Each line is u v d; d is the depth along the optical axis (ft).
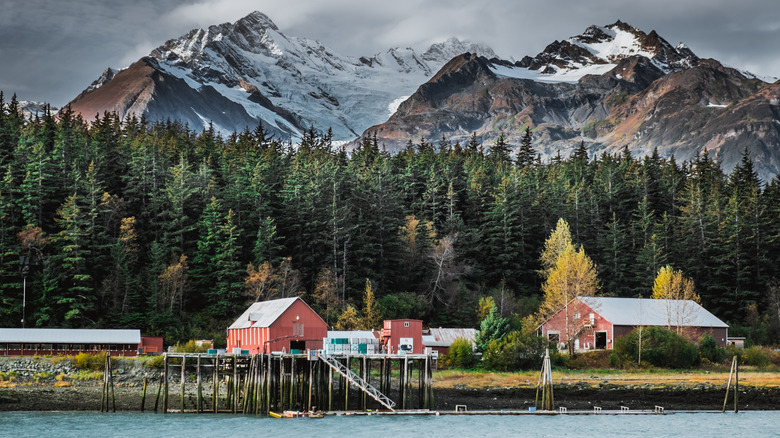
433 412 341.21
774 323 558.15
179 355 339.77
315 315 391.24
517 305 570.46
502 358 430.61
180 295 521.24
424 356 348.79
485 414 344.69
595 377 420.77
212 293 528.22
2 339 413.80
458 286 575.38
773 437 306.55
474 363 442.09
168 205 577.84
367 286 521.24
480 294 574.97
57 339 424.87
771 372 447.01
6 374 386.32
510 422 327.88
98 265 516.32
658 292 543.39
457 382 400.26
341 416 331.98
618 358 451.12
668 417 347.56
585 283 507.71
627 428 320.70
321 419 323.98
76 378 387.96
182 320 520.83
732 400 383.45
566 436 301.84
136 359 403.75
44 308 478.59
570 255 524.52
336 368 340.18
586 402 375.86
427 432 302.25
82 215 517.14
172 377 396.78
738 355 476.13
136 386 384.27
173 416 325.83
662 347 451.12
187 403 356.38
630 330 475.72
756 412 362.33
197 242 547.90
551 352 447.01
